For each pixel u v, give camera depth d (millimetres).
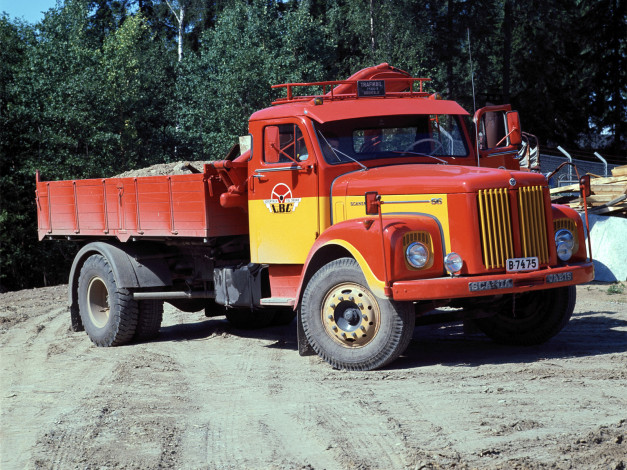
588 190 7824
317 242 7562
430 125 8531
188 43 49219
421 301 7609
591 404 5688
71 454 5172
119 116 36250
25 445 5516
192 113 36938
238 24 38031
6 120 34312
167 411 6238
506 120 8742
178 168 16172
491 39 44750
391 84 9586
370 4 38469
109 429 5742
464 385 6504
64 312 13961
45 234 11508
